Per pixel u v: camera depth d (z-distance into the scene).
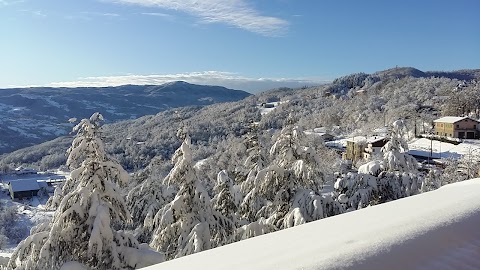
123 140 101.00
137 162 81.44
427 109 106.69
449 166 37.34
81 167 10.05
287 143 12.84
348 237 4.09
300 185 12.62
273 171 12.48
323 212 11.51
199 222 11.76
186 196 12.00
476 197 6.08
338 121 124.81
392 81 195.12
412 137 72.94
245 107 182.38
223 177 13.24
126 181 10.52
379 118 104.25
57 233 9.46
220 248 4.30
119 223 10.49
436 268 3.60
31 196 74.50
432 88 143.75
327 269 3.20
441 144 64.00
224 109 186.75
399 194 14.41
